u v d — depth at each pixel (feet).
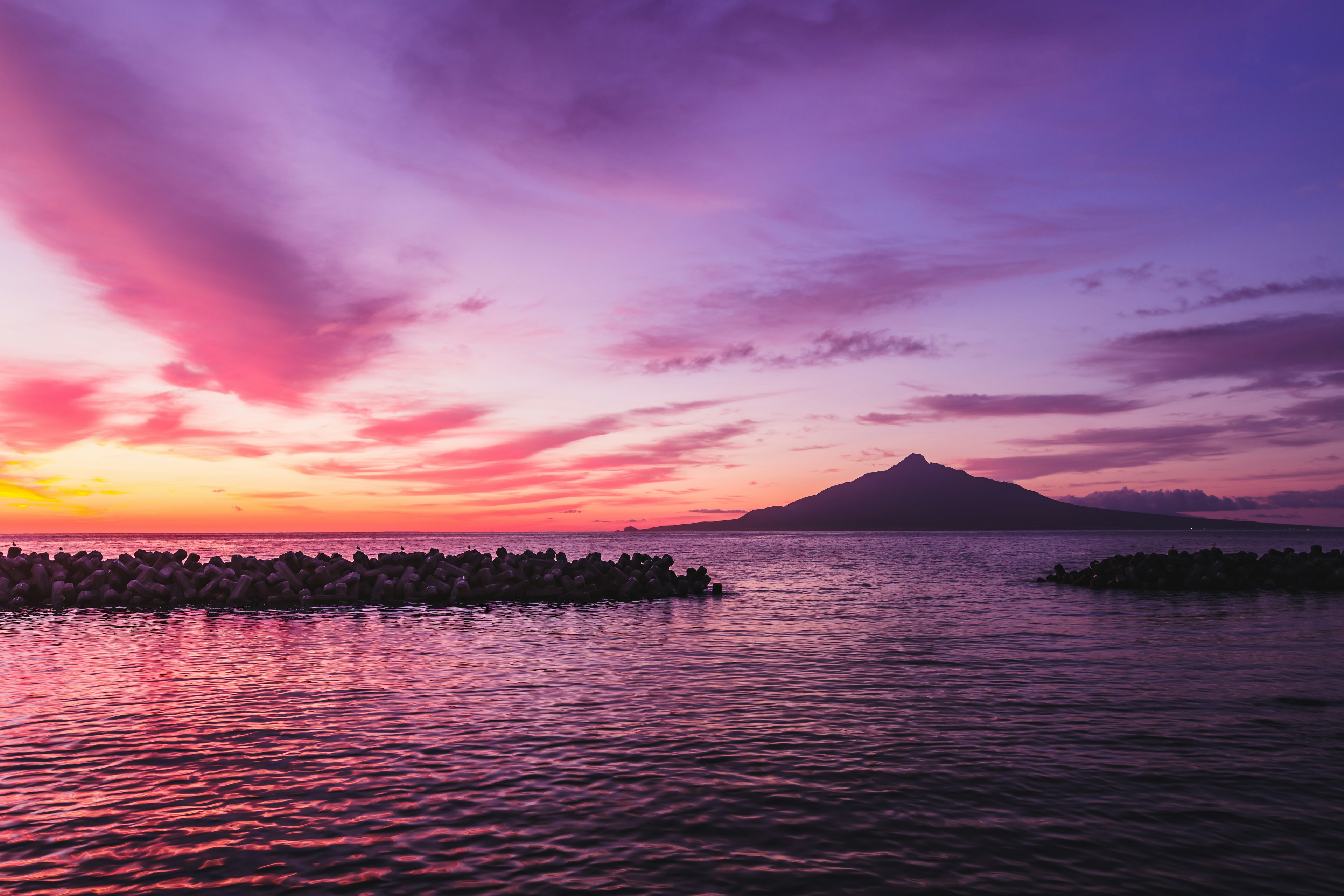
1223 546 604.90
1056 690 63.31
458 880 29.19
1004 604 140.97
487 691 63.77
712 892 28.32
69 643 91.35
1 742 47.62
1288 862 31.04
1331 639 92.58
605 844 32.60
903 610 129.80
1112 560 193.67
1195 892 28.50
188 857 31.19
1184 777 41.14
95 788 39.37
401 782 40.22
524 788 39.47
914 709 56.44
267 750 46.03
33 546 586.45
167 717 54.19
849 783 40.19
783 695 61.62
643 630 104.68
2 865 30.53
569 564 165.17
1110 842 32.96
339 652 84.89
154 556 152.87
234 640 94.17
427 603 143.74
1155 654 81.35
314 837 33.22
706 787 39.63
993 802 37.55
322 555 161.79
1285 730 50.60
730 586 194.29
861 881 29.30
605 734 49.70
